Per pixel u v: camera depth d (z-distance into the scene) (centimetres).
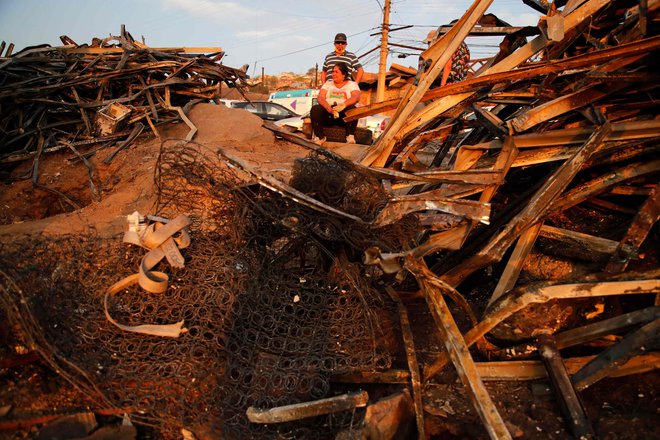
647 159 323
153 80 883
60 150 748
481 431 249
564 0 406
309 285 306
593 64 325
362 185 304
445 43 358
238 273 290
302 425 249
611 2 357
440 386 283
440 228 324
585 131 321
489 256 296
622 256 295
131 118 815
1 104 765
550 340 276
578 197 328
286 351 275
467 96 377
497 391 274
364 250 287
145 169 628
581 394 266
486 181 311
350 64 750
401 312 312
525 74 337
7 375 246
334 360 274
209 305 276
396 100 385
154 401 244
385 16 1593
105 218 493
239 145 780
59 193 648
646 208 299
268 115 1270
